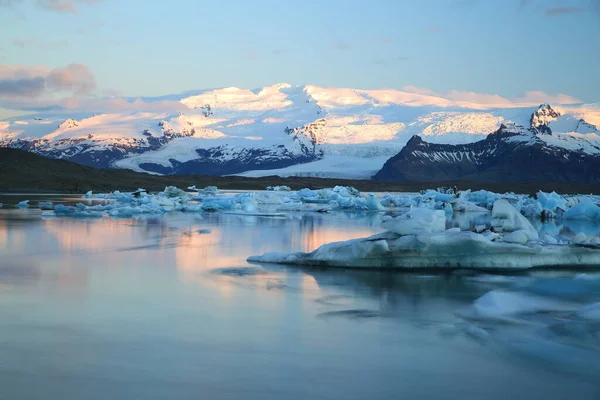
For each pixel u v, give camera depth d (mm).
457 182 165125
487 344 9883
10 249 20844
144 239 24469
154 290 13773
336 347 9641
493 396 7891
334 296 13305
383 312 11891
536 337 10297
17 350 9266
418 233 17016
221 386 7984
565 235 31672
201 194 77500
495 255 16922
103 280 14969
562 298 13320
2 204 48875
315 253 17609
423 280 15266
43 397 7566
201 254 19922
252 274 15930
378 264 16906
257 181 139875
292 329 10594
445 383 8266
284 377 8328
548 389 8148
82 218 36281
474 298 13227
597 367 8930
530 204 48625
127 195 56812
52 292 13469
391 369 8719
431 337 10234
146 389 7848
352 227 32312
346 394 7832
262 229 30219
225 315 11516
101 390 7797
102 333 10195
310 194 71562
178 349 9406
